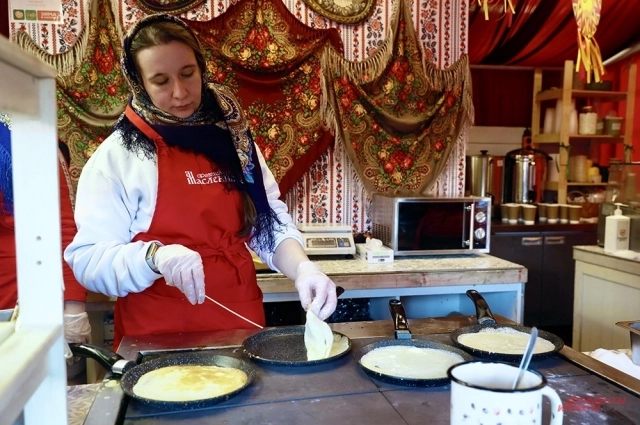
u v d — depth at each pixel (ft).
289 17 8.07
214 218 4.49
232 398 2.76
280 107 8.10
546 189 12.53
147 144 4.36
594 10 6.40
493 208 12.12
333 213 8.74
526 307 11.42
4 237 4.61
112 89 7.64
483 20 9.94
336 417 2.57
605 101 12.87
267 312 7.75
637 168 7.89
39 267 1.82
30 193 1.79
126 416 2.57
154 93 4.34
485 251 8.14
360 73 8.38
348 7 8.30
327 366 3.25
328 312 3.95
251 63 7.95
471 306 7.98
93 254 4.01
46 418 1.83
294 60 8.06
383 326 4.10
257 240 4.88
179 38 4.25
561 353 3.42
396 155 8.63
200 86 4.52
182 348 3.56
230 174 4.61
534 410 1.90
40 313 1.83
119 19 7.61
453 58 8.84
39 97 1.76
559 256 11.39
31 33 7.52
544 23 10.01
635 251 7.86
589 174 12.50
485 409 1.90
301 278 4.25
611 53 11.65
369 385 2.96
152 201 4.32
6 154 4.41
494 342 3.67
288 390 2.89
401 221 7.82
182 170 4.42
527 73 12.78
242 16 7.92
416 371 3.16
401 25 8.52
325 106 8.22
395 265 7.50
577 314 8.51
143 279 4.00
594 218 12.12
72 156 7.55
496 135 13.10
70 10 7.54
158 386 2.91
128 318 4.34
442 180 9.02
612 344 7.80
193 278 3.78
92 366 6.63
